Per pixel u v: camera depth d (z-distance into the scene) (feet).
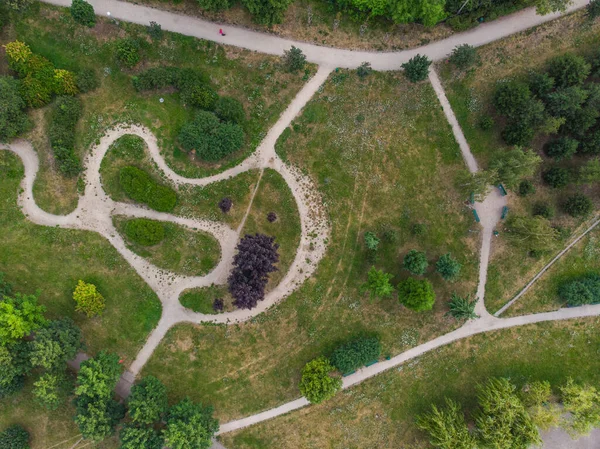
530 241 175.22
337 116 187.42
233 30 185.16
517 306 189.37
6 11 180.14
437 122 188.14
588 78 183.62
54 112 179.52
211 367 184.03
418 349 188.03
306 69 185.88
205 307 183.73
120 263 182.50
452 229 188.14
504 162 169.48
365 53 186.70
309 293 185.78
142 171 181.37
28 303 161.48
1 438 172.55
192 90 179.42
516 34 186.29
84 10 169.07
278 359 184.96
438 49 187.01
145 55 184.34
